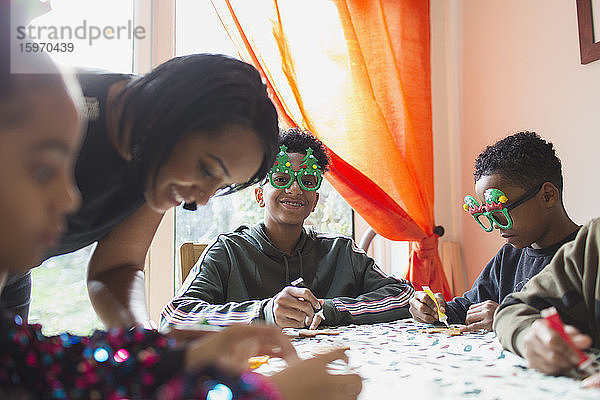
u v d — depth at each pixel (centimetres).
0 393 42
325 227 226
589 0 176
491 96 216
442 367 74
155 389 50
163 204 82
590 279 81
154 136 75
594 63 177
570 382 64
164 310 137
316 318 125
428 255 212
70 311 185
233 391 35
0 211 40
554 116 190
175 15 207
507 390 61
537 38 197
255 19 200
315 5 209
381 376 70
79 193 83
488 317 113
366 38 218
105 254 104
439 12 239
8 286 98
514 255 137
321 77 208
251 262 155
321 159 163
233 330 62
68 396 44
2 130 39
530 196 121
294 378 50
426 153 221
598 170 175
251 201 212
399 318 141
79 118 45
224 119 74
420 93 222
